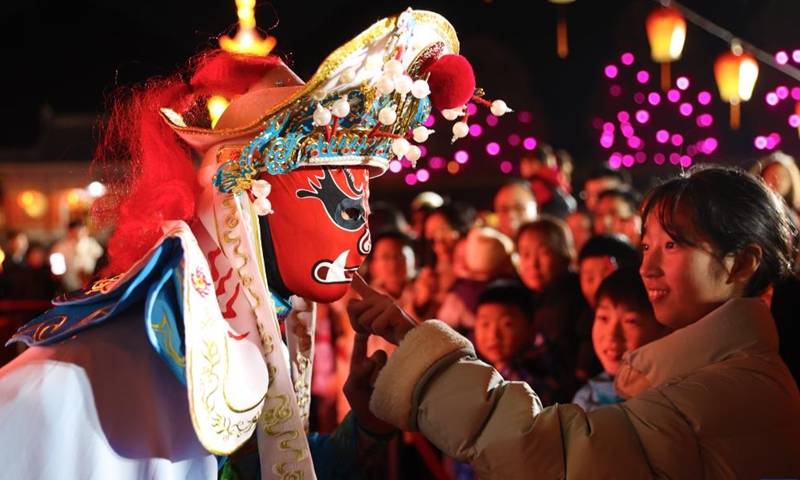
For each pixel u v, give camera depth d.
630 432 1.16
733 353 1.26
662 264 1.33
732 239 1.29
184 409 1.11
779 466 1.17
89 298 1.11
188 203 1.19
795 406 1.22
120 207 1.24
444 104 1.19
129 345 1.09
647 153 8.92
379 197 8.53
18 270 5.39
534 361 2.51
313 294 1.21
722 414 1.17
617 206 3.86
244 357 1.13
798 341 1.71
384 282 3.28
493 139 9.73
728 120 8.52
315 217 1.19
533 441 1.13
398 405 1.21
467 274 3.38
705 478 1.16
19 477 1.00
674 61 8.68
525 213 4.19
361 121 1.16
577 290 2.60
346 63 1.06
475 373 1.19
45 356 1.07
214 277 1.16
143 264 1.04
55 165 9.45
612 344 1.89
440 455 3.02
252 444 1.26
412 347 1.21
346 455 1.42
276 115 1.11
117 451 1.04
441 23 1.18
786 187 2.54
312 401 3.12
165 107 1.26
